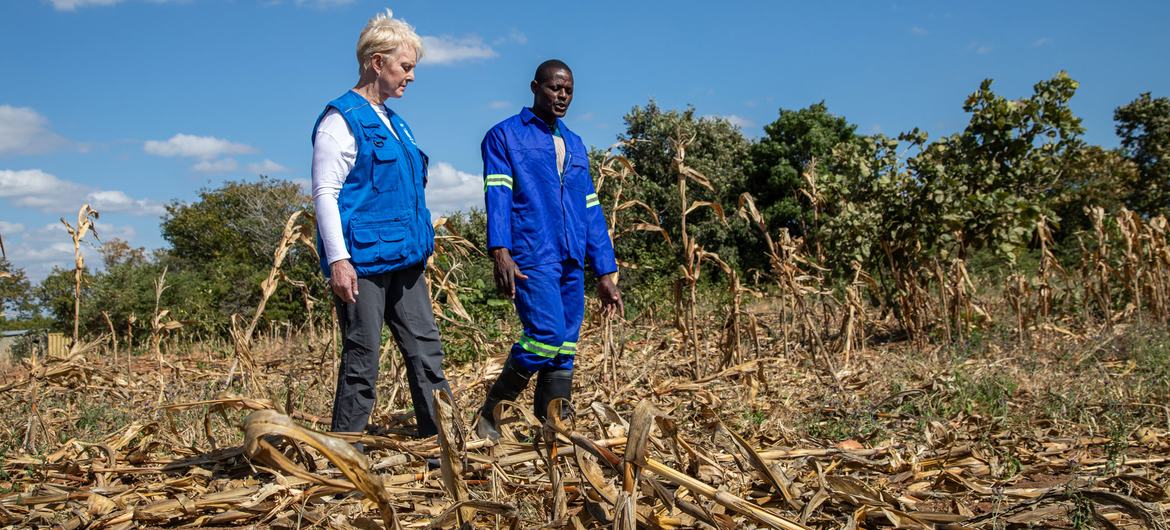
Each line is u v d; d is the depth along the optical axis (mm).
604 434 3141
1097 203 28469
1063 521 2678
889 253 8164
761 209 30062
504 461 3176
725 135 31016
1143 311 9195
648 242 25125
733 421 4367
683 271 6285
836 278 8453
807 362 6809
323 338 8719
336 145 3451
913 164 8297
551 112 3994
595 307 8312
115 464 3404
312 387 5711
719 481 3055
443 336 6941
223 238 35844
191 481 3160
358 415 3592
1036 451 3746
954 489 3131
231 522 2836
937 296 8969
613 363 5578
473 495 2750
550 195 3941
